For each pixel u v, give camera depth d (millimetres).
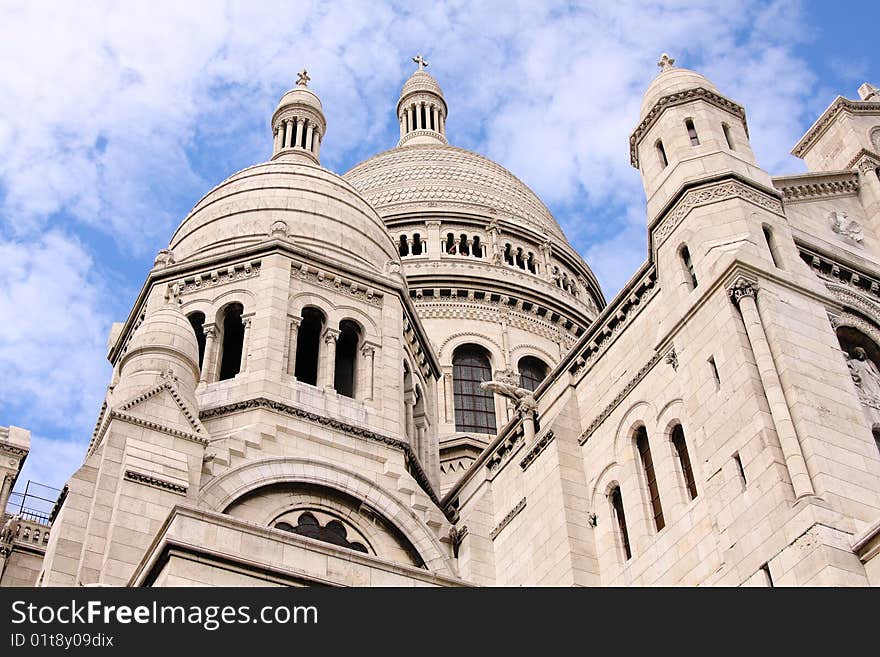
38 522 51469
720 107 43531
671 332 37781
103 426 39781
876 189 46188
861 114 49844
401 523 42906
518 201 85188
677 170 41094
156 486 36938
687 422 36656
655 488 38188
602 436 41438
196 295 49938
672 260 39156
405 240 79562
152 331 42500
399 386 48875
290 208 53844
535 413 45750
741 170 40438
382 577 32188
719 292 36000
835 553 28562
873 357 38250
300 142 67375
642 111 44750
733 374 33969
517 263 79750
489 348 71938
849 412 32875
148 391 39625
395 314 51312
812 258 40656
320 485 42375
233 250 50656
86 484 37281
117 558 34562
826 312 36688
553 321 75812
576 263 83562
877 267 42750
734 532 31688
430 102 108625
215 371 47062
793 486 30688
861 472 31172
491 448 46656
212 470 40406
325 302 49750
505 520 44156
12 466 53281
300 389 45906
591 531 40250
